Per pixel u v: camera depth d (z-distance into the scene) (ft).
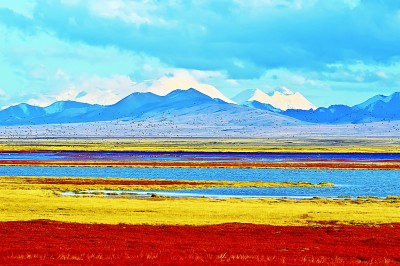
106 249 165.48
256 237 197.57
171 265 138.51
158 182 426.51
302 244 182.91
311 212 263.70
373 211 268.41
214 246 175.52
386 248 176.86
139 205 282.56
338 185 426.51
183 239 190.70
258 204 295.07
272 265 140.36
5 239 184.75
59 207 273.13
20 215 250.78
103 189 381.60
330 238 196.75
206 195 357.20
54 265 136.15
